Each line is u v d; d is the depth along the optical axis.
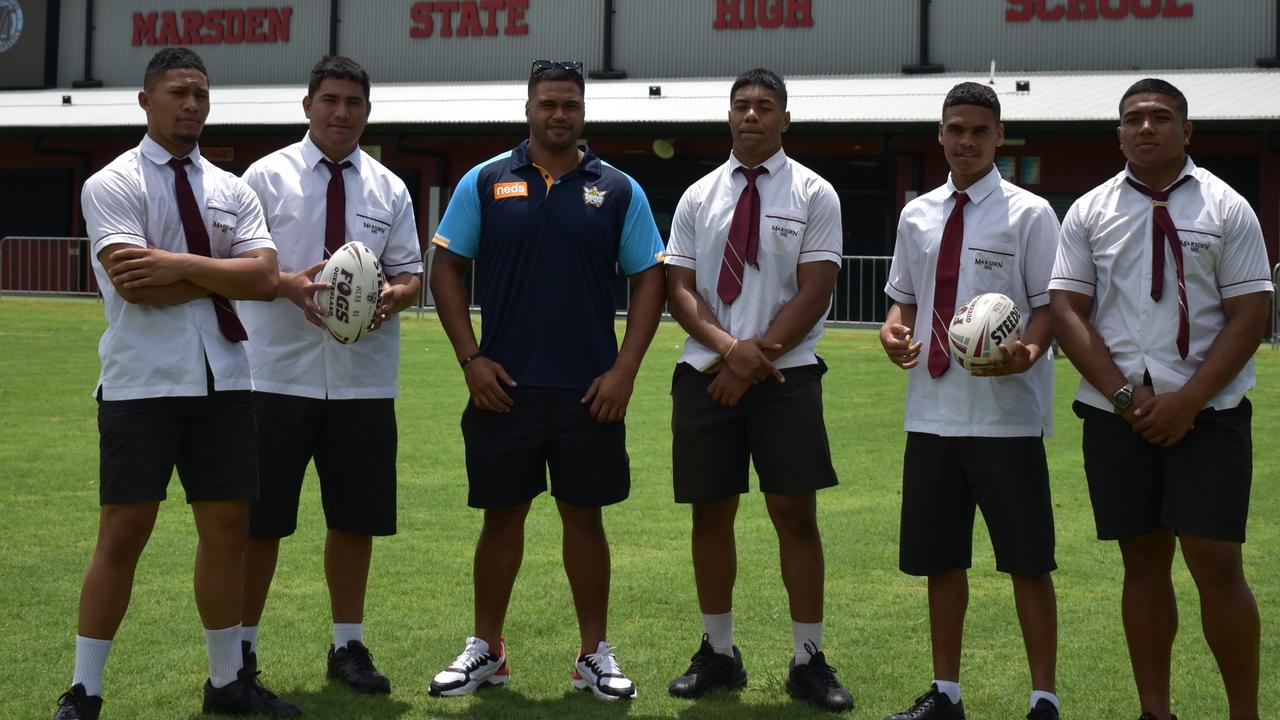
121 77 33.00
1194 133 20.45
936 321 4.22
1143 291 3.88
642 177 25.36
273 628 5.04
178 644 4.77
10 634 4.82
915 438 4.25
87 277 26.05
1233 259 3.80
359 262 4.36
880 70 27.98
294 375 4.55
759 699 4.36
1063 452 9.34
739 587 5.74
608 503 4.48
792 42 28.55
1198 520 3.77
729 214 4.49
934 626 4.20
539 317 4.45
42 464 8.34
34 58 33.31
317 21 31.70
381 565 6.04
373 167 4.81
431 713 4.14
